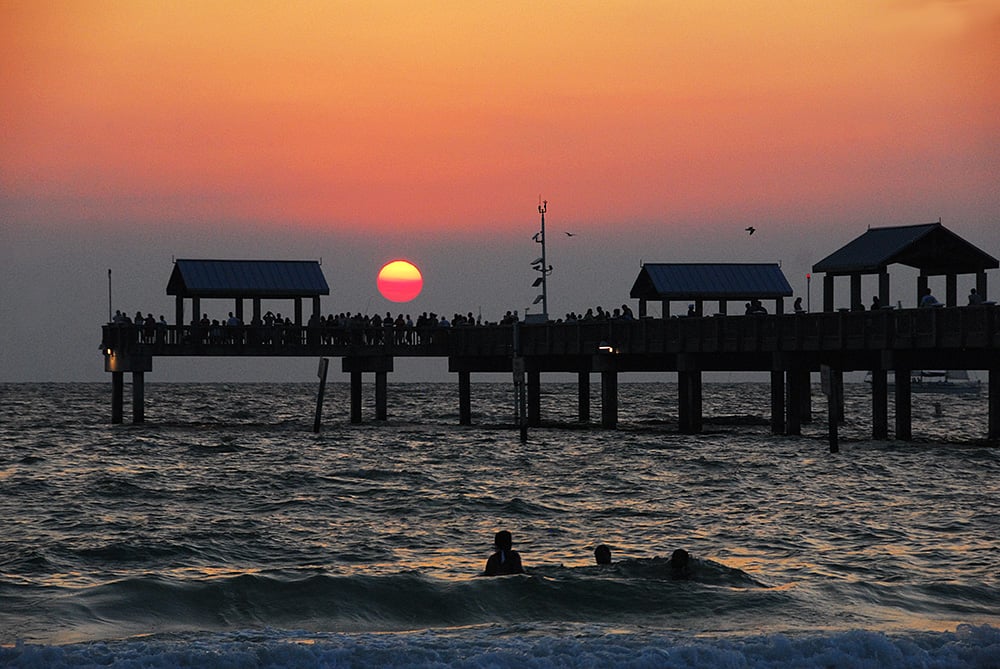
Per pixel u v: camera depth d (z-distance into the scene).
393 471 66.31
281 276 104.81
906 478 60.16
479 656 24.86
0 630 29.11
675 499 53.34
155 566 37.59
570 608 30.98
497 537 35.00
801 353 81.44
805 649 25.27
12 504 52.69
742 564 36.94
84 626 29.59
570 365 100.94
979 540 41.03
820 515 47.47
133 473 65.94
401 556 39.25
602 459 73.50
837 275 84.25
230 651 25.02
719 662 24.58
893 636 26.41
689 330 85.19
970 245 82.50
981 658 25.11
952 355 74.25
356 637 27.25
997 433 78.31
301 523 46.59
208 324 104.06
